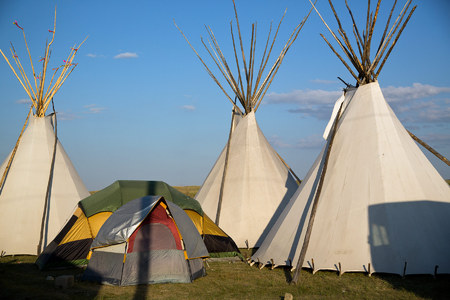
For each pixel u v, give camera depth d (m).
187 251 8.60
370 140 9.88
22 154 12.95
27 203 12.30
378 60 10.55
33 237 12.02
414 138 10.56
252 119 14.88
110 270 8.34
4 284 7.56
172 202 9.74
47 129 13.66
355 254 8.76
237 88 15.14
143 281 8.28
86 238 10.22
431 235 8.71
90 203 10.42
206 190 14.80
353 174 9.64
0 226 11.91
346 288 7.75
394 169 9.45
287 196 13.94
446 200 9.23
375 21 10.29
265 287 7.99
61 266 9.80
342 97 11.40
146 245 8.57
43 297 6.82
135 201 9.05
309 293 7.48
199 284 8.30
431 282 8.05
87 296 7.21
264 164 14.27
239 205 13.55
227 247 11.26
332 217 9.32
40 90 13.70
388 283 8.02
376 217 8.98
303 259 8.53
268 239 10.34
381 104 10.29
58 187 13.01
